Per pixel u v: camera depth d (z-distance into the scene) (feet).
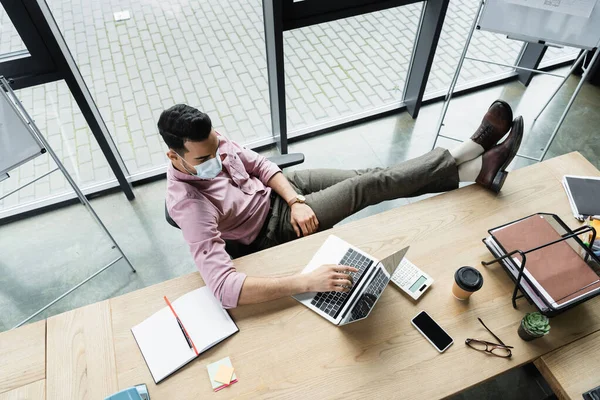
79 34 7.38
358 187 5.48
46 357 3.75
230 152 5.36
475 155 5.48
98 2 7.42
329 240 4.61
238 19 8.07
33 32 5.31
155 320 3.98
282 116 8.04
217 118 8.79
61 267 7.10
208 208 4.62
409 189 5.57
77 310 4.05
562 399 3.63
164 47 8.29
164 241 7.44
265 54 8.13
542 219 4.43
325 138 9.12
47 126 7.63
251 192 5.49
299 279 4.11
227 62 8.58
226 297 4.02
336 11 7.00
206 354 3.77
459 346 3.81
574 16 6.16
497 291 4.18
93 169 8.16
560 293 3.85
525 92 9.85
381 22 8.46
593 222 4.57
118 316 4.02
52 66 5.75
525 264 4.07
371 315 4.01
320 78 9.37
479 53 10.04
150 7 7.89
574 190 5.03
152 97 8.44
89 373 3.66
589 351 3.79
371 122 9.41
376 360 3.72
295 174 6.17
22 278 6.97
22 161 5.15
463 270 3.97
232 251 5.42
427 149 8.84
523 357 3.74
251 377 3.63
